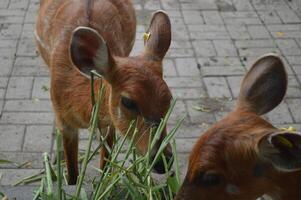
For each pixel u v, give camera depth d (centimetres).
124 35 249
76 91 218
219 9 357
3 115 273
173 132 194
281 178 167
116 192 200
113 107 206
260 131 164
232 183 167
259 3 366
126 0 253
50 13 243
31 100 282
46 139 262
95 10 231
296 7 362
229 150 165
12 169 247
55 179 207
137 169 200
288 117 276
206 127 270
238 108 175
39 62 305
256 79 177
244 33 334
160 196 198
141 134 200
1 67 302
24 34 327
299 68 307
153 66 205
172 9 356
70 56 206
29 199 203
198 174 167
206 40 327
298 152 156
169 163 199
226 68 306
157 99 199
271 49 321
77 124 224
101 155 227
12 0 359
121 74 202
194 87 293
